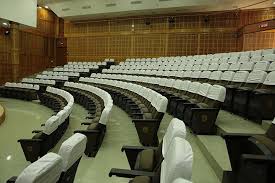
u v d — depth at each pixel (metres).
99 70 9.54
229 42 9.36
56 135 3.11
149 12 9.88
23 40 10.71
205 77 4.54
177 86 4.29
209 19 9.55
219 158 1.95
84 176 2.22
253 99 2.80
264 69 3.49
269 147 1.37
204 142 2.37
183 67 6.21
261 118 2.63
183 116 3.29
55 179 1.07
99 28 11.51
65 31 12.28
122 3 9.48
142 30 10.62
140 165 1.63
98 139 2.76
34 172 0.88
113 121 4.15
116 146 2.97
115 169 1.54
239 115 3.17
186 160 0.89
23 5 8.62
